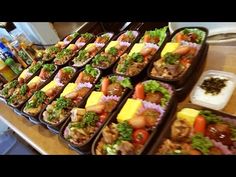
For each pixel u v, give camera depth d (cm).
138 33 62
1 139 92
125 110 43
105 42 67
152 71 47
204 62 47
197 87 44
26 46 82
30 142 54
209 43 53
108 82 50
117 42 63
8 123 63
